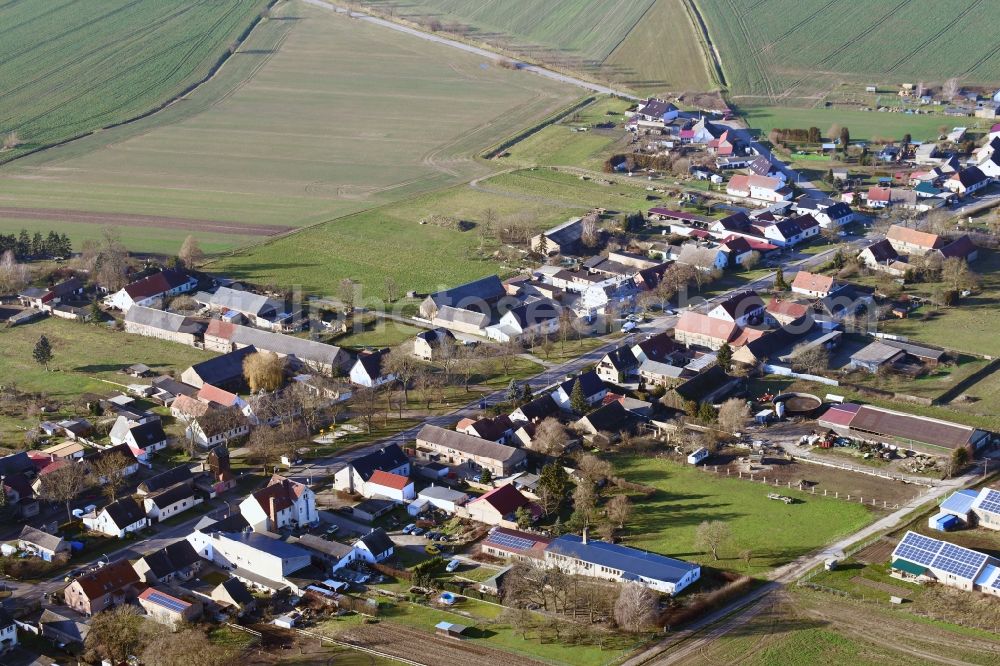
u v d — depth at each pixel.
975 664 192.50
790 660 195.50
